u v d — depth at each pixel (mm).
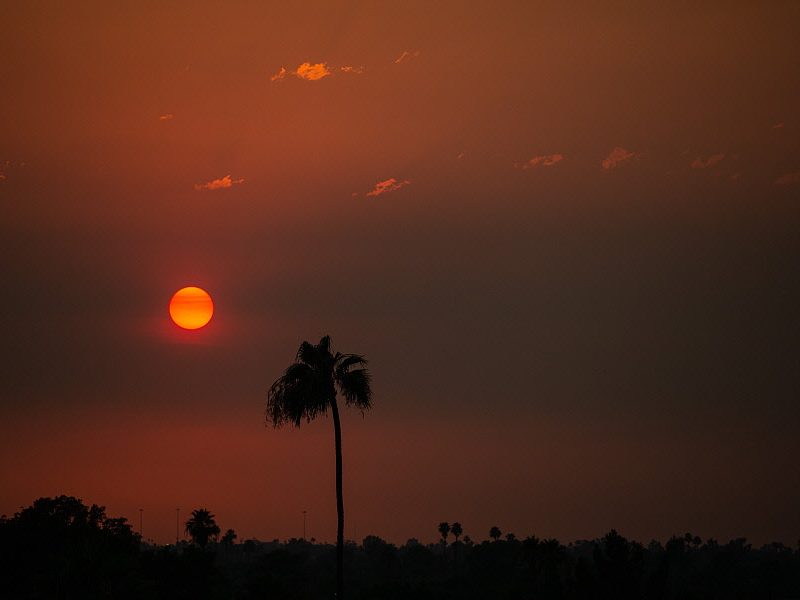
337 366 128750
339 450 127438
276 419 127188
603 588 144625
